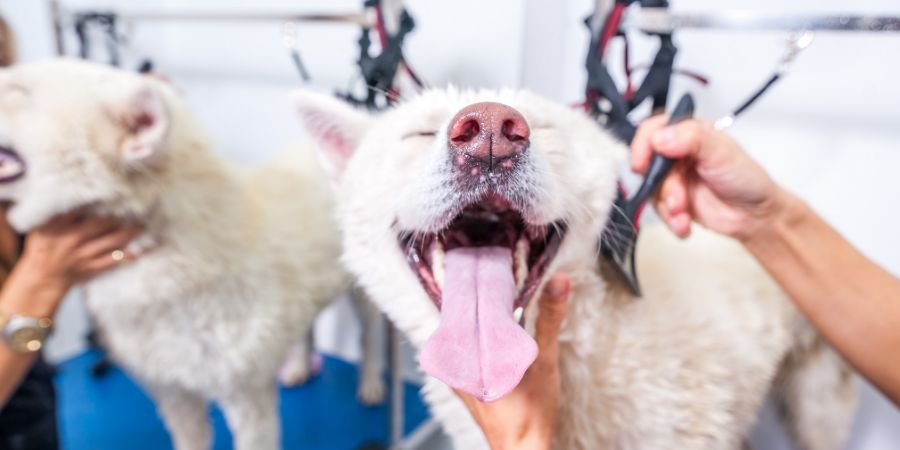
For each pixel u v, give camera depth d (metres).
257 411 1.11
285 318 1.12
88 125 0.85
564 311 0.62
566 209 0.64
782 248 0.72
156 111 0.88
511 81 1.25
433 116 0.65
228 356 1.03
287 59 1.63
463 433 0.78
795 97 1.08
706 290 0.83
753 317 0.83
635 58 1.21
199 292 0.98
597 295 0.70
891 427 1.12
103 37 1.68
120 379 1.65
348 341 1.89
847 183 1.07
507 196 0.59
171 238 0.95
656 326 0.73
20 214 0.87
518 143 0.58
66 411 1.50
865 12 1.00
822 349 0.95
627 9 0.77
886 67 0.99
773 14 0.74
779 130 1.11
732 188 0.69
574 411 0.70
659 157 0.68
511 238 0.70
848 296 0.69
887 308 0.67
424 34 1.34
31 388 1.10
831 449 1.01
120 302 0.96
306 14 1.07
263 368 1.08
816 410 0.99
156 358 1.03
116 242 0.91
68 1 1.67
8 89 0.86
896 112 1.00
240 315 1.04
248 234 1.07
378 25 0.93
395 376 1.36
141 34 1.77
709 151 0.66
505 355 0.55
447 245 0.69
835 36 1.02
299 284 1.16
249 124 1.76
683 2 1.14
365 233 0.71
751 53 1.10
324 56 1.56
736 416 0.80
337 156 0.81
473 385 0.53
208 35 1.76
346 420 1.54
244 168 1.30
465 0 1.27
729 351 0.77
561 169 0.64
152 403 1.54
